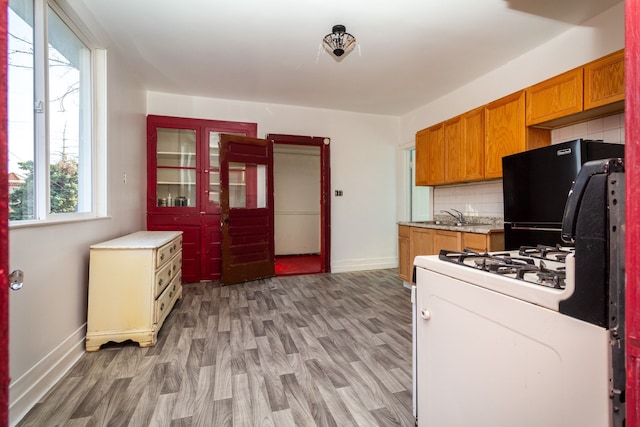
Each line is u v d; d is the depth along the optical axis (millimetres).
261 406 1509
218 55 3006
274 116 4422
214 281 4066
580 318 636
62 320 1839
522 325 766
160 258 2330
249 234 4109
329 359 1985
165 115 3947
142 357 1999
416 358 1246
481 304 897
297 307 3031
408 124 4848
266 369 1859
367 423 1394
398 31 2578
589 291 623
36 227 1590
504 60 3078
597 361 607
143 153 3721
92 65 2441
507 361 809
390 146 5055
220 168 3857
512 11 2309
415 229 3598
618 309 594
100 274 2115
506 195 2529
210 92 3977
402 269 3879
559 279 755
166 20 2428
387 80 3572
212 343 2213
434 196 4152
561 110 2301
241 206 4223
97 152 2506
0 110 448
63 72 2029
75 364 1905
